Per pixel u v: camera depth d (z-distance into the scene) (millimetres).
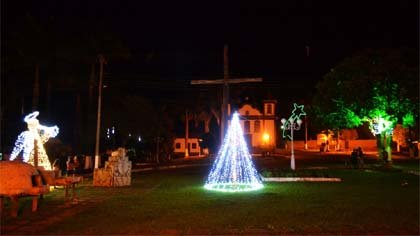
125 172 27984
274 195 22125
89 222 15367
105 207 18625
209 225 14680
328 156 66375
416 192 23125
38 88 47000
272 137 95375
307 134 95188
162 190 25000
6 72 45500
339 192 23219
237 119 27719
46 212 17453
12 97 47719
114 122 56500
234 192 23609
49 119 49281
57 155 39500
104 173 27484
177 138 86500
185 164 55094
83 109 55625
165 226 14586
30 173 17156
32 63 46219
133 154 55344
